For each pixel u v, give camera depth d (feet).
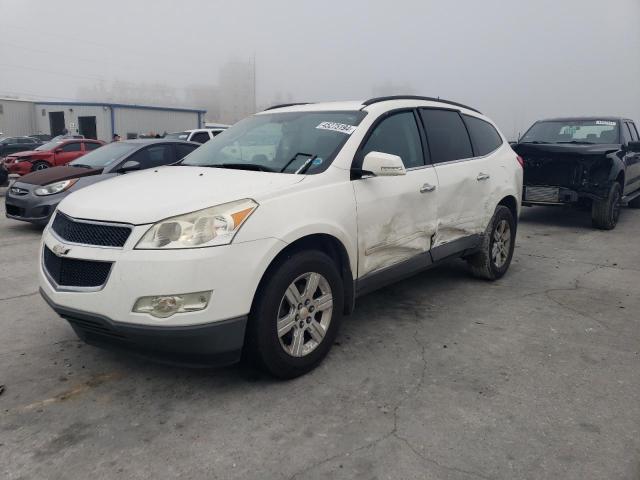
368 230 12.70
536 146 29.14
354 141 12.85
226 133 15.87
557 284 18.54
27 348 12.96
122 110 118.01
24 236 27.07
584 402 10.50
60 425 9.67
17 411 10.12
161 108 124.67
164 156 30.96
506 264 19.15
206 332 9.73
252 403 10.41
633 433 9.45
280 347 10.86
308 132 13.58
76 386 11.10
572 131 32.45
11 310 15.66
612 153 28.32
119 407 10.28
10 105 127.65
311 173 11.97
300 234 10.87
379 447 9.00
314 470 8.42
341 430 9.50
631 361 12.37
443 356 12.57
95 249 9.99
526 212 36.09
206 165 13.75
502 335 13.88
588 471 8.40
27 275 19.54
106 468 8.48
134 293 9.54
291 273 10.80
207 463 8.59
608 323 14.80
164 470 8.43
